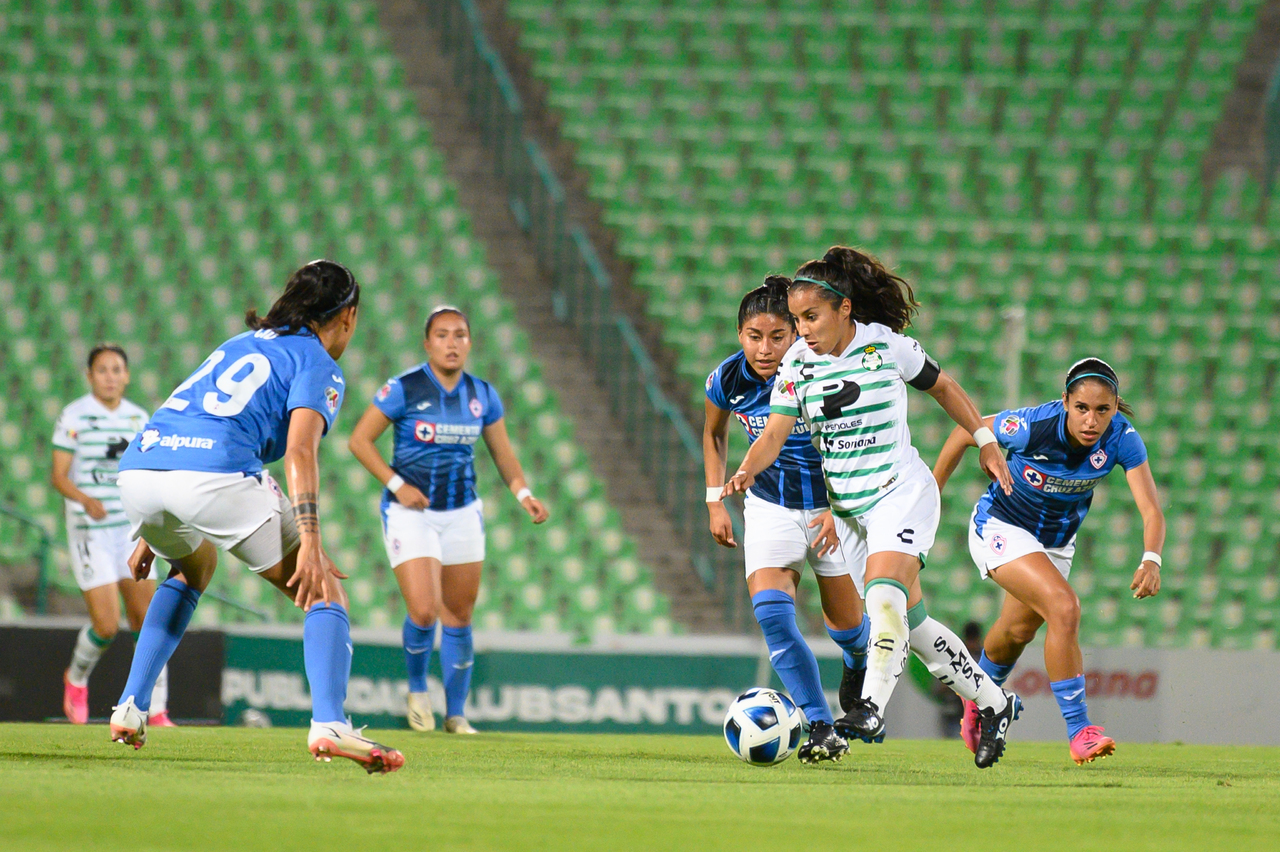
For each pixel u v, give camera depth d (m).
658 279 58.84
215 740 22.36
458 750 21.92
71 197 58.66
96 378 30.83
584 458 51.97
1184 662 35.97
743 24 68.81
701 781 15.51
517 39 67.81
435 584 27.62
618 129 64.62
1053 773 18.81
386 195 60.41
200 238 57.88
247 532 15.05
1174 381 57.31
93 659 30.50
